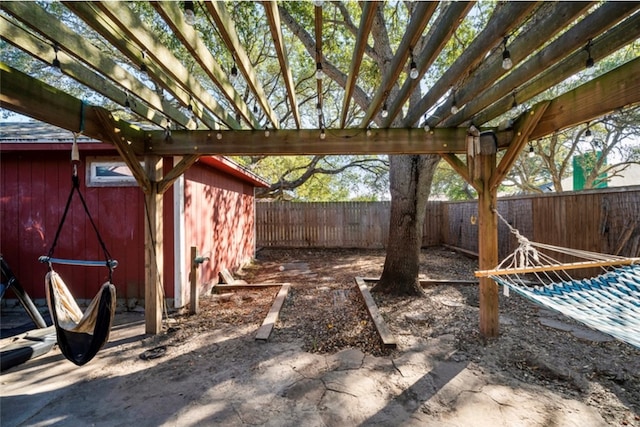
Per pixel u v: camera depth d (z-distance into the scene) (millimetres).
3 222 4672
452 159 3318
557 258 5500
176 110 3131
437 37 1658
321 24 1576
